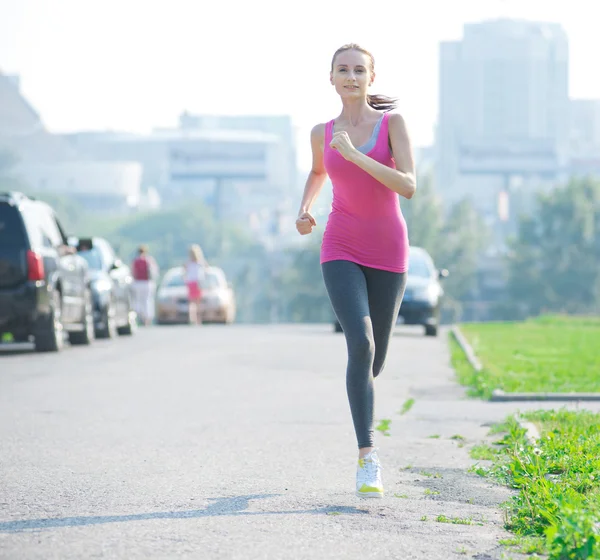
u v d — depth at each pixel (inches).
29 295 1023.0
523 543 309.9
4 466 441.7
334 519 341.7
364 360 374.3
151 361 992.2
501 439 519.2
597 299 7578.7
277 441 514.3
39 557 292.8
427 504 367.9
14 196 1032.8
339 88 390.0
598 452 426.3
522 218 7751.0
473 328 1657.2
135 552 298.5
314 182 414.6
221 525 332.2
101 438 522.0
